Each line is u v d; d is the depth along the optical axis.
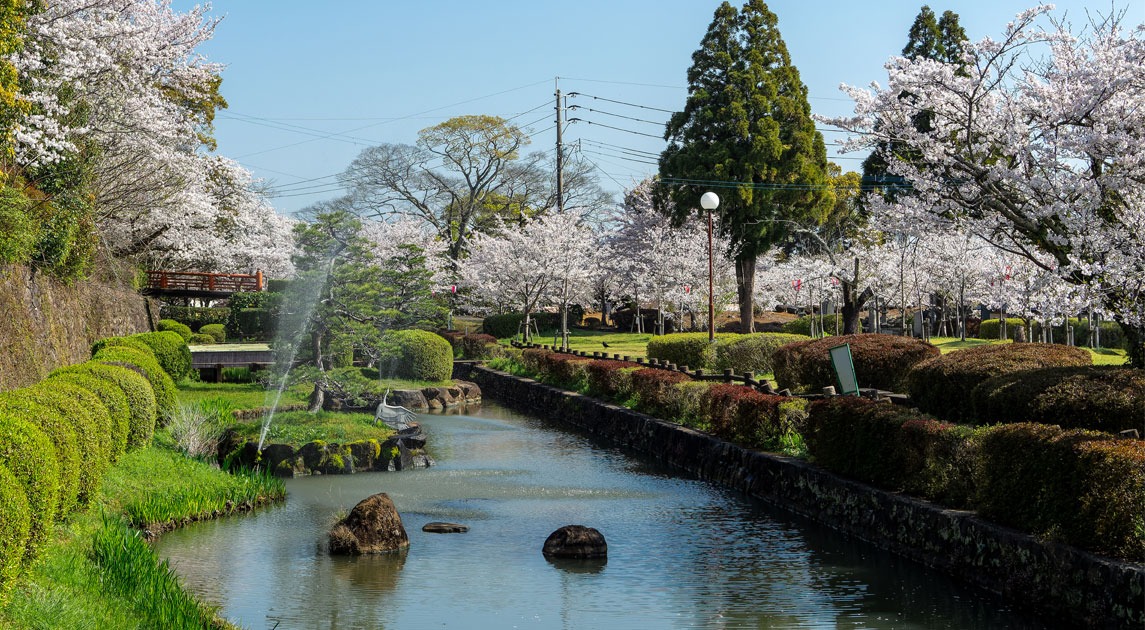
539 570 9.82
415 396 26.58
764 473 13.66
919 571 9.58
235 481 13.16
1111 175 12.55
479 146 60.62
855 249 34.09
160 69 22.59
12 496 5.64
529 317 45.06
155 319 32.72
